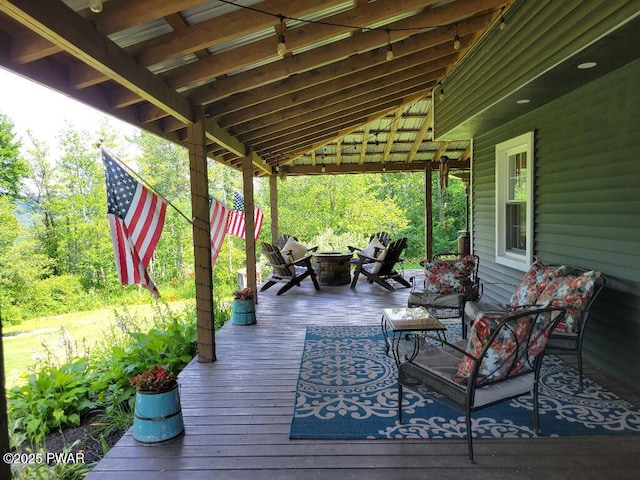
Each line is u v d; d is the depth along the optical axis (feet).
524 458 7.70
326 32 10.57
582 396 10.18
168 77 10.82
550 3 10.37
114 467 7.75
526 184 16.43
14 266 49.14
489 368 7.59
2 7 5.49
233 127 17.94
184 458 8.00
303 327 17.26
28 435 10.13
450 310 15.03
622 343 10.96
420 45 14.24
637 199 10.30
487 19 14.07
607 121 11.25
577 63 10.14
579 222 12.72
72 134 58.34
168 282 61.05
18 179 55.57
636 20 7.72
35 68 7.87
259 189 72.18
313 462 7.75
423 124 27.40
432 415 9.41
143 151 68.08
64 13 6.51
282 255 25.94
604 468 7.36
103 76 8.61
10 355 32.55
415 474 7.31
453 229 63.21
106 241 57.67
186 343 14.44
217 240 18.94
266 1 8.95
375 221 63.10
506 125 17.53
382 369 12.28
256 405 10.16
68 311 51.60
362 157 31.58
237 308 17.80
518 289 13.03
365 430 8.82
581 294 10.63
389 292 24.67
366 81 16.20
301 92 15.65
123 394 11.52
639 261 10.31
